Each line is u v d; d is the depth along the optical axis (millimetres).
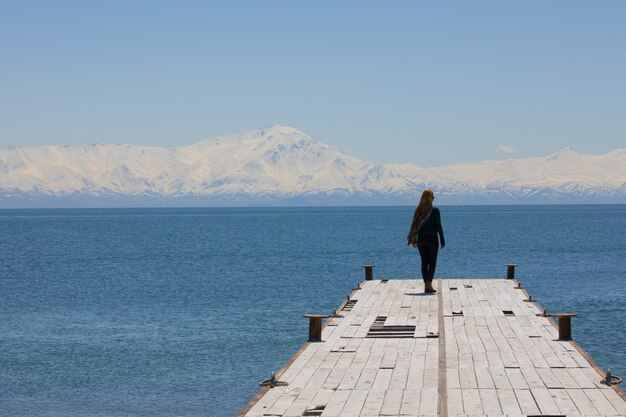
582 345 28312
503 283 28391
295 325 33750
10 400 22672
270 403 12508
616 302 40562
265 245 98375
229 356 27594
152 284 52188
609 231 138000
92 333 32844
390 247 91812
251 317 36250
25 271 63719
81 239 121375
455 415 11727
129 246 100062
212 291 47188
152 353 28406
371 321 20094
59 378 25125
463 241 103250
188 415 21062
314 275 56531
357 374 14359
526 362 15250
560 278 53812
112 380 24750
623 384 22578
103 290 49156
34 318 37406
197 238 120688
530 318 20438
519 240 105938
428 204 25438
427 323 19656
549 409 11961
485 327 19125
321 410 12016
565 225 172500
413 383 13625
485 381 13797
